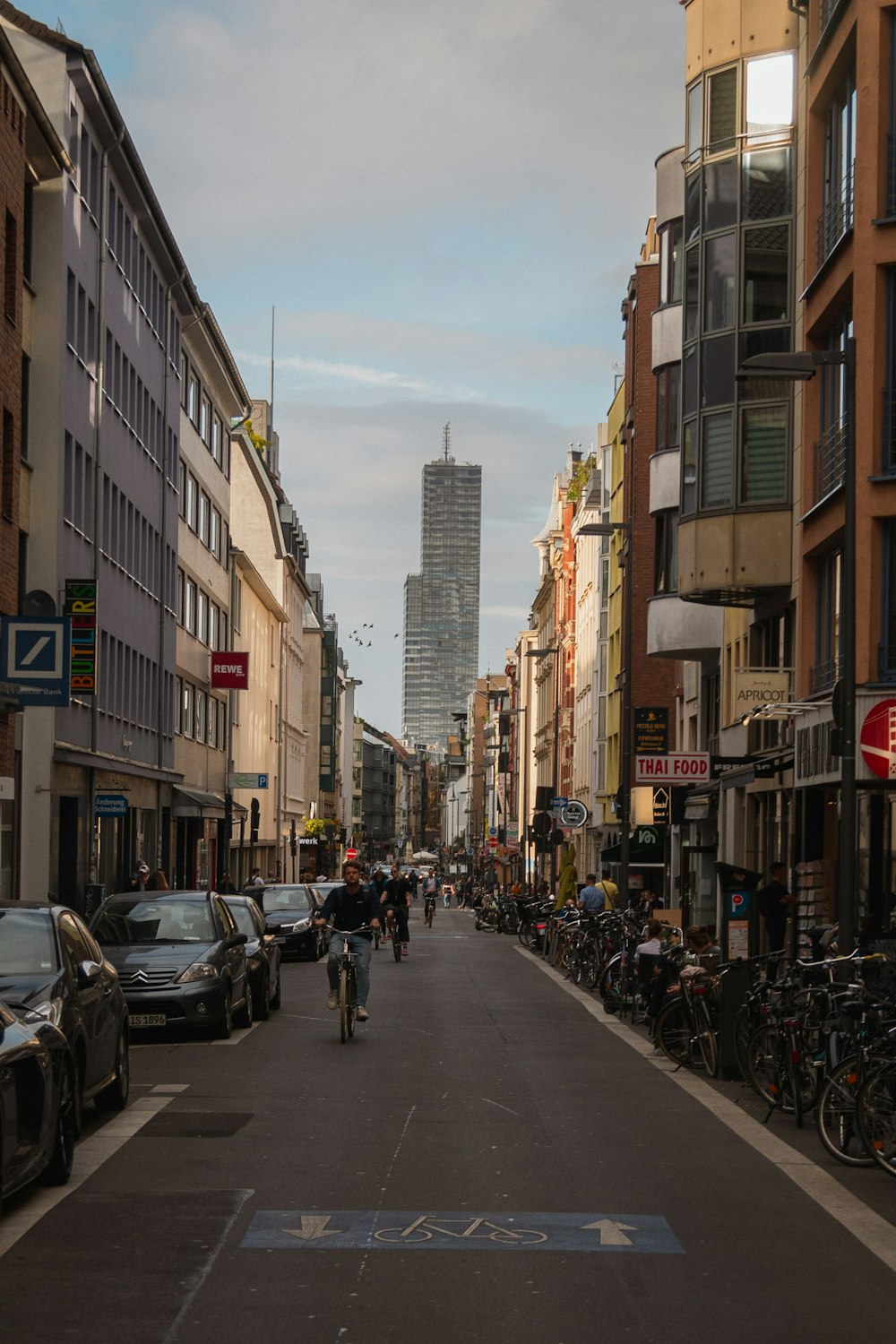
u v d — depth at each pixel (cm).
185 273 6300
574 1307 942
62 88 4341
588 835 9281
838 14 3077
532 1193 1283
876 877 2812
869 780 2731
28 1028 1241
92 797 4788
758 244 3694
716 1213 1216
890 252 2764
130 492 5453
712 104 3784
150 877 4406
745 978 2081
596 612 9119
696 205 3812
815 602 3347
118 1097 1700
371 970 4512
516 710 15725
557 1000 3425
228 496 8381
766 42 3712
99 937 2553
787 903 2778
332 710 15238
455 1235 1128
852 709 2123
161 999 2412
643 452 7050
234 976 2577
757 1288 995
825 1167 1421
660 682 7069
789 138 3675
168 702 6334
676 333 4703
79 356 4512
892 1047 1426
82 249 4559
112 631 5138
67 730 4456
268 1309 929
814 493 3312
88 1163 1395
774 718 3459
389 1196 1259
